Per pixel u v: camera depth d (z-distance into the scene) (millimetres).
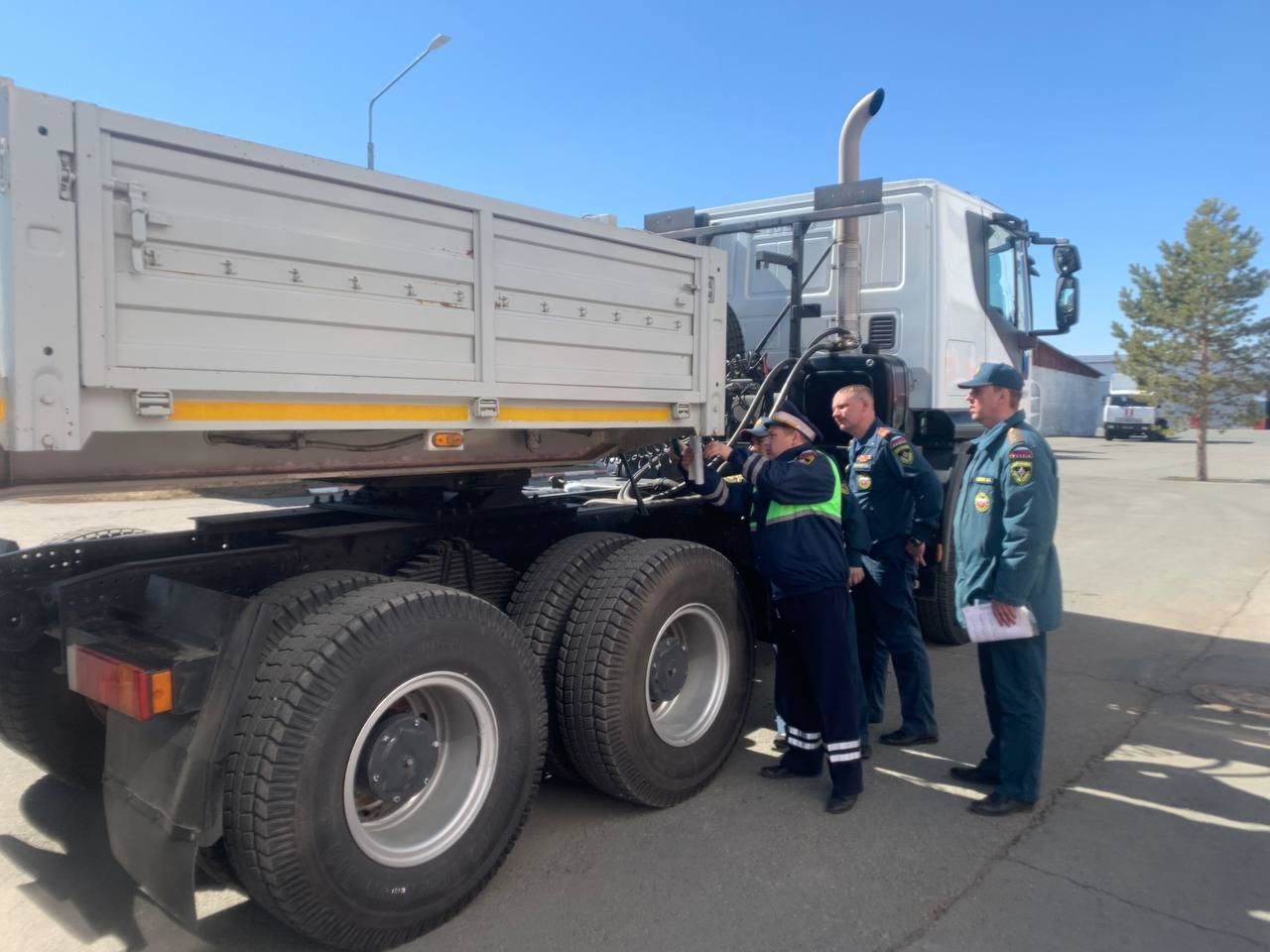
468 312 2998
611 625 3490
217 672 2588
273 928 2930
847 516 4477
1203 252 19094
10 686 3461
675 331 3777
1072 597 8055
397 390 2814
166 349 2334
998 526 3717
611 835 3572
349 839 2643
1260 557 10109
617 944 2842
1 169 2105
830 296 6418
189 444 2633
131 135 2248
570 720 3520
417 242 2855
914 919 2992
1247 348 19172
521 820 3166
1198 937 2902
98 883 3197
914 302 6176
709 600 3900
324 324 2646
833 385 5730
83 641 2770
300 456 2875
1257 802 3914
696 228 6055
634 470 4641
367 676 2658
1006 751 3789
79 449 2336
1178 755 4438
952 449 6105
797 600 3846
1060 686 5508
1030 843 3531
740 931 2914
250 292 2482
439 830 2926
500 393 3100
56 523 10219
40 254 2113
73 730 3670
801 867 3330
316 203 2611
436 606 2869
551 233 3236
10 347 2096
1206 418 19547
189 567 3043
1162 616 7348
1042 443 3629
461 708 3029
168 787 2576
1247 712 5047
